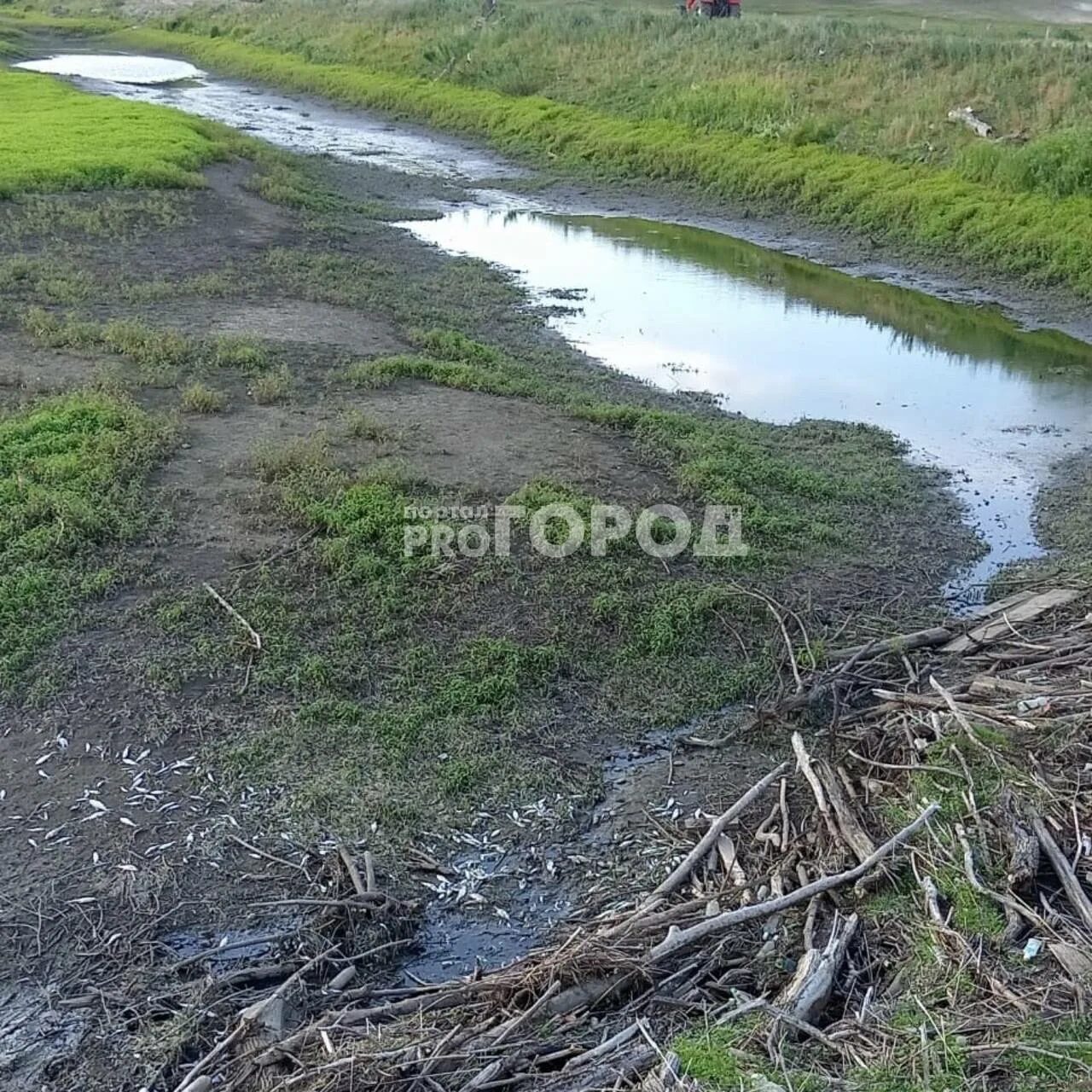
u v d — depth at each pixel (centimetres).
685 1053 462
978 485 1119
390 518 916
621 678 798
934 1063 449
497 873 639
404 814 666
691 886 604
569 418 1174
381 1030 507
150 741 707
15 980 555
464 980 547
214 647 780
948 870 561
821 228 1980
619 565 898
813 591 906
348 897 602
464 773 698
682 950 543
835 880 557
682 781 712
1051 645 797
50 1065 513
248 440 1062
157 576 845
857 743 698
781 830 635
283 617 811
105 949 573
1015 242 1733
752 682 802
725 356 1462
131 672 757
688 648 828
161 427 1051
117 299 1451
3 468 960
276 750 706
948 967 505
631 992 524
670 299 1675
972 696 725
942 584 940
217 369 1234
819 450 1169
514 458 1060
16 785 672
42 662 761
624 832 671
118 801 664
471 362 1337
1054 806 596
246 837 645
